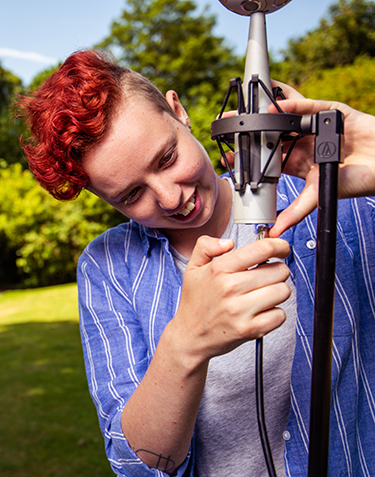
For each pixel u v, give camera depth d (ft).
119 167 2.52
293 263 3.21
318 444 1.73
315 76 35.19
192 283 2.00
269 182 1.93
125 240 3.48
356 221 3.24
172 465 2.57
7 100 62.80
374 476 3.17
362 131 2.08
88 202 31.53
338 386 3.08
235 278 1.82
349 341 3.07
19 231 33.50
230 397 3.13
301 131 1.81
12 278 40.16
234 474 3.22
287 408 3.21
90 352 3.23
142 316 3.20
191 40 57.26
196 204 2.83
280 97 2.17
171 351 2.16
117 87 2.49
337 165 1.71
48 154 2.58
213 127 1.98
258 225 1.99
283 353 3.15
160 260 3.30
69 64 2.59
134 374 2.94
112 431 2.68
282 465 3.23
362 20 58.65
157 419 2.36
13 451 9.70
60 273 35.29
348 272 3.13
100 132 2.43
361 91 29.19
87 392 12.78
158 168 2.60
